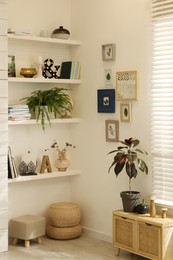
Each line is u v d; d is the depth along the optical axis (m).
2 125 5.52
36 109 5.94
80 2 6.28
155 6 5.30
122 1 5.70
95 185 6.15
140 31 5.50
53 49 6.30
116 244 5.38
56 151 6.39
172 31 5.14
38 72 6.01
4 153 5.55
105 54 5.91
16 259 5.25
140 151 5.36
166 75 5.25
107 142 5.96
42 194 6.27
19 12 5.95
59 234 5.93
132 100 5.63
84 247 5.69
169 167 5.23
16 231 5.74
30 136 6.12
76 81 6.26
